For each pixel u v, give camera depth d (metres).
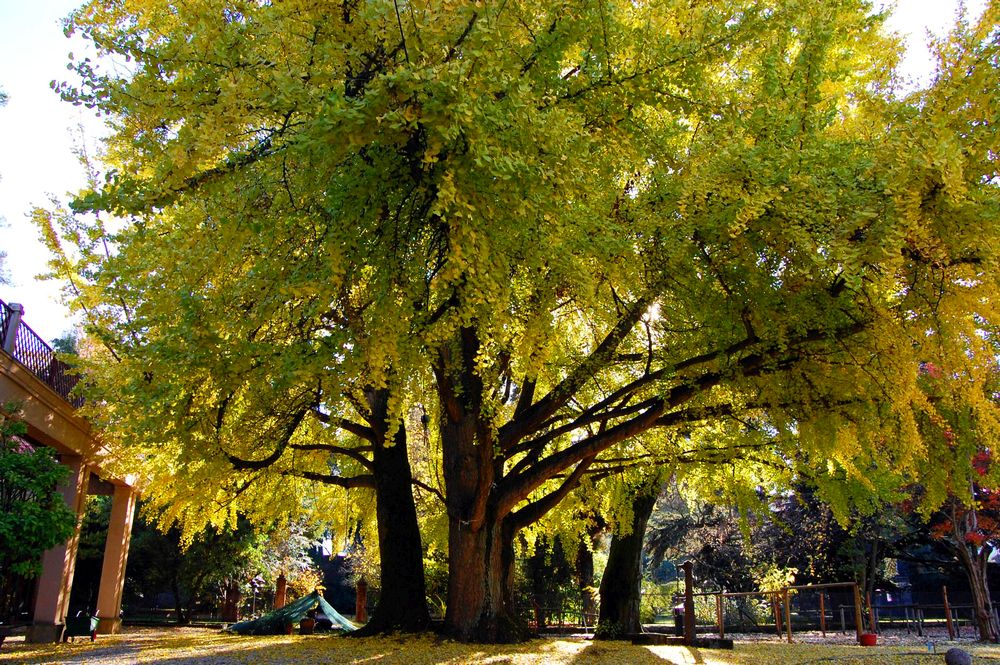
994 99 5.46
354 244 5.06
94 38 4.63
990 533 15.25
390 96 4.03
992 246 5.39
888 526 19.88
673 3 5.94
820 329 6.90
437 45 4.25
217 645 10.88
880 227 5.39
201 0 4.82
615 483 12.11
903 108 5.75
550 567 21.20
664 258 6.38
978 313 5.94
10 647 10.78
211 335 5.92
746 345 7.48
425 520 14.84
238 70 4.49
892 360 6.43
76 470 12.47
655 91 5.71
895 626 20.03
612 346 7.97
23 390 10.11
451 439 10.45
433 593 19.66
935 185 5.29
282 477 12.46
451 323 5.48
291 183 5.33
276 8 4.65
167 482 10.52
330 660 8.20
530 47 5.30
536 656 8.50
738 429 9.98
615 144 5.86
